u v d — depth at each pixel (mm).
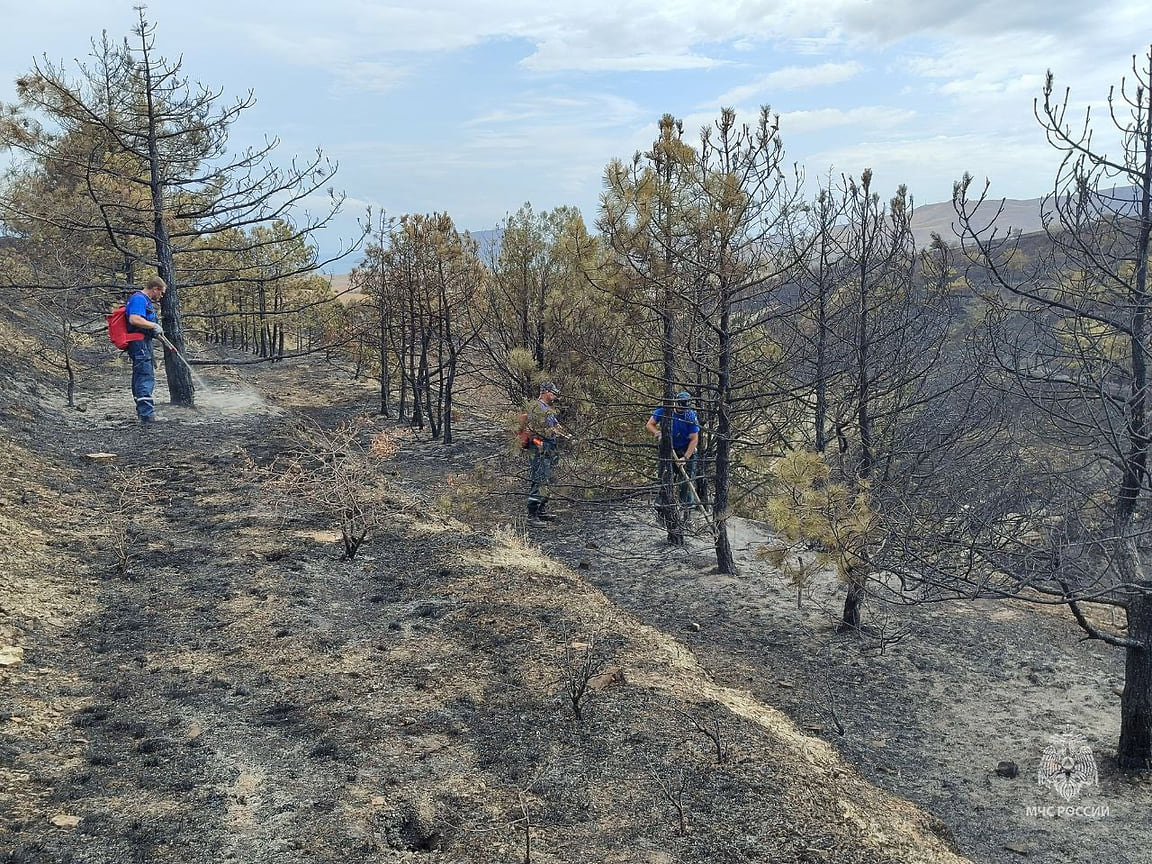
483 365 15594
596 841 3389
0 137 13180
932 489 9492
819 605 9812
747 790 3754
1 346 13422
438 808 3566
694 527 12281
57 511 7129
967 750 6969
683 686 4957
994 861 5422
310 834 3309
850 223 10477
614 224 9273
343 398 23438
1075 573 6609
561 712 4465
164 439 10508
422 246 18766
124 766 3688
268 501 8203
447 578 6531
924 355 10914
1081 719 7578
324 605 5930
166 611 5535
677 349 10250
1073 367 7230
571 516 12773
